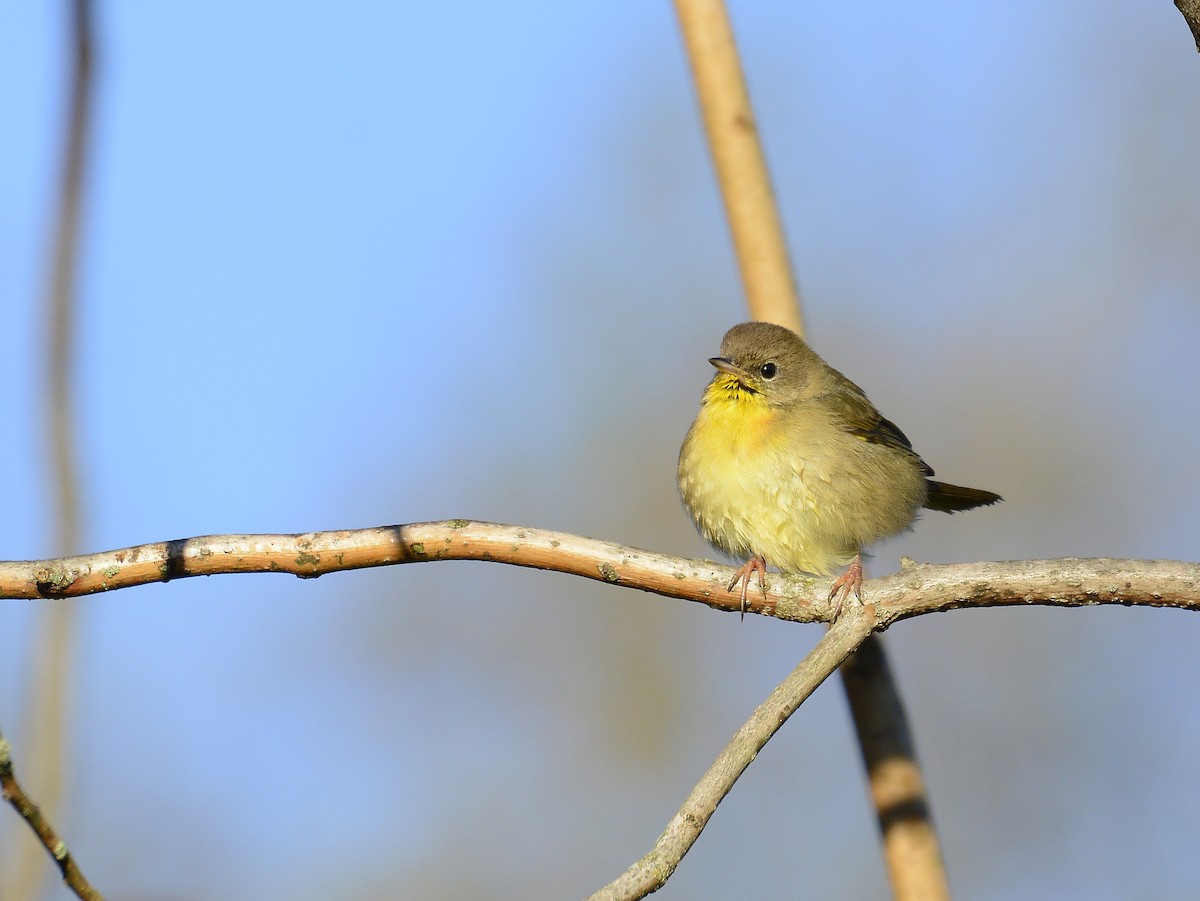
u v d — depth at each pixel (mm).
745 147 10531
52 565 7531
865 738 8758
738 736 6953
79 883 6090
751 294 10773
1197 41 6906
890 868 8602
